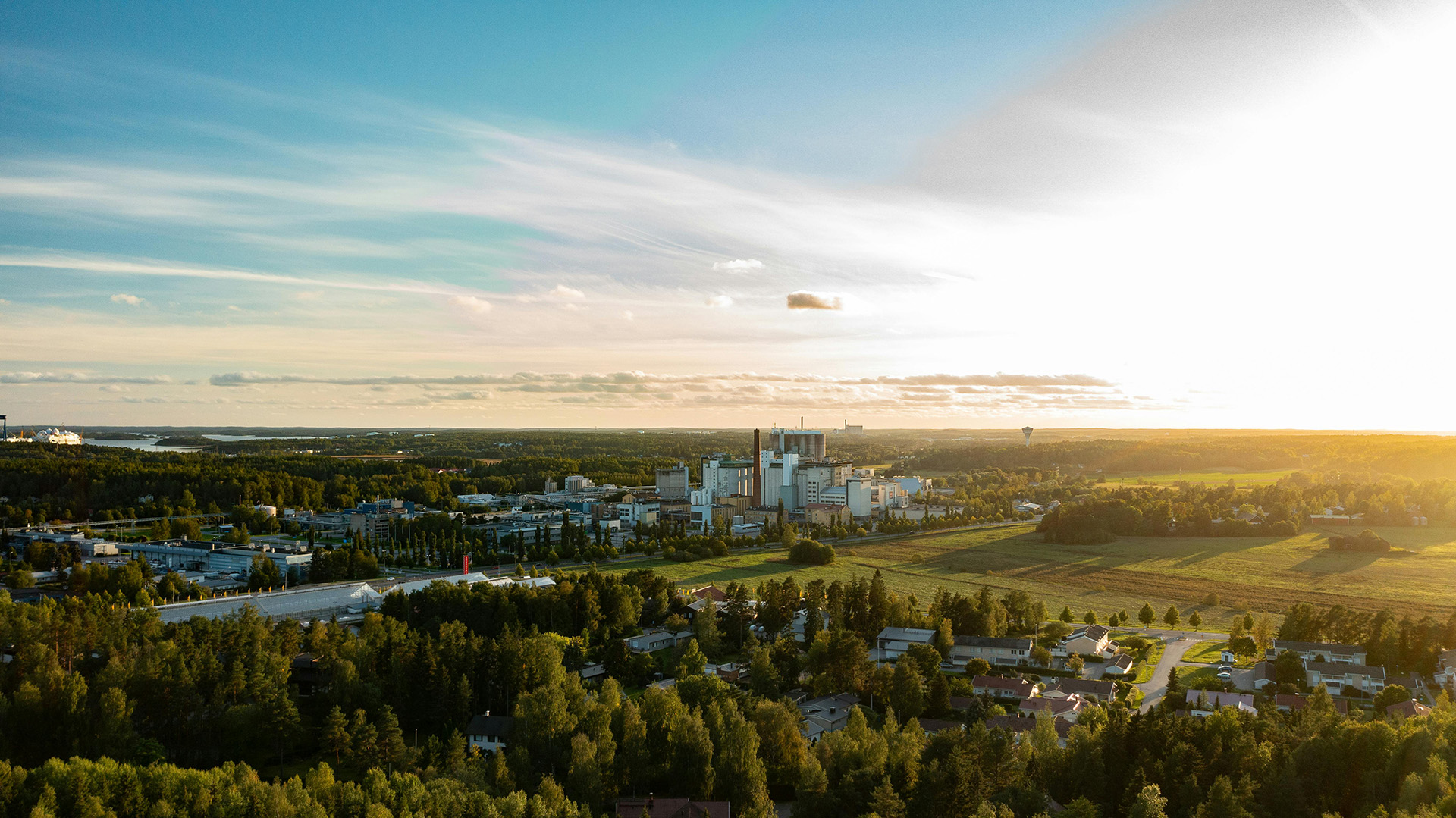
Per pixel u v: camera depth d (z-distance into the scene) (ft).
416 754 573.33
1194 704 654.12
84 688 566.77
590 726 554.87
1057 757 523.70
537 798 473.67
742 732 534.78
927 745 543.39
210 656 609.42
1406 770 461.78
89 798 444.14
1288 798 460.14
